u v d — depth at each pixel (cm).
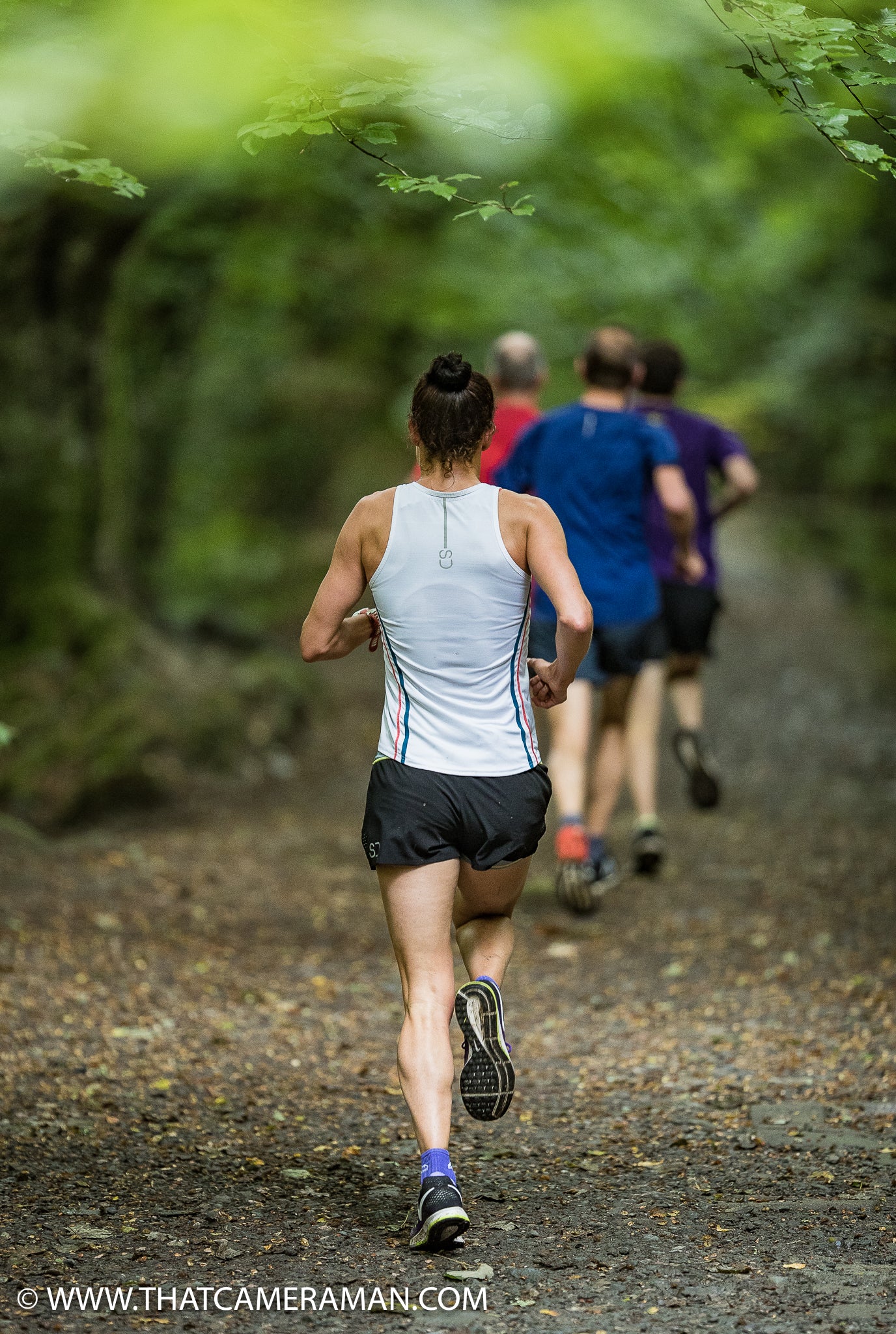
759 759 2959
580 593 968
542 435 1944
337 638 1038
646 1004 1606
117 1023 1496
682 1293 894
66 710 2675
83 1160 1132
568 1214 1034
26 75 1233
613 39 1438
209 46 1206
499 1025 989
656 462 1911
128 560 3153
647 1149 1176
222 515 5088
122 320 3050
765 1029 1501
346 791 2806
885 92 1239
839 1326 841
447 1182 945
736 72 1892
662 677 2138
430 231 3372
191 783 2720
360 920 1973
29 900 1934
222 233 3120
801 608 4859
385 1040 1489
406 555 981
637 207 2589
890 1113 1241
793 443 7238
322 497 5644
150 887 2084
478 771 981
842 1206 1039
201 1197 1063
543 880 2195
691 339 5225
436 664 983
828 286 6097
